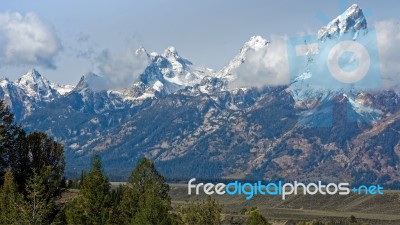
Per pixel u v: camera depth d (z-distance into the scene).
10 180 96.62
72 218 92.69
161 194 102.12
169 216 93.50
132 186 101.12
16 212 90.25
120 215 98.56
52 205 94.88
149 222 89.50
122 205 99.25
